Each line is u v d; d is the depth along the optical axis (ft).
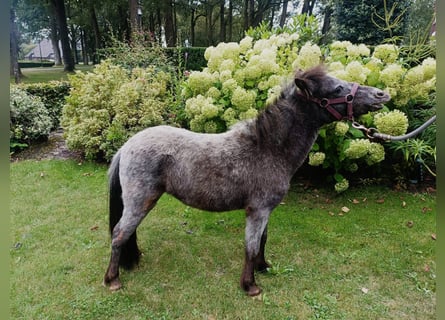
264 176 6.37
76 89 16.06
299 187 12.44
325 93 6.05
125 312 6.49
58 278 7.43
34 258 8.17
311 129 6.45
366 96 5.91
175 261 8.16
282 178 6.47
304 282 7.42
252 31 16.05
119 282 7.18
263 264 7.75
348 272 7.75
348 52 11.92
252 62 11.35
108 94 14.83
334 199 11.47
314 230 9.55
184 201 6.80
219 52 12.37
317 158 10.60
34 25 63.98
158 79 16.06
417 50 12.03
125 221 6.68
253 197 6.48
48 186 12.60
